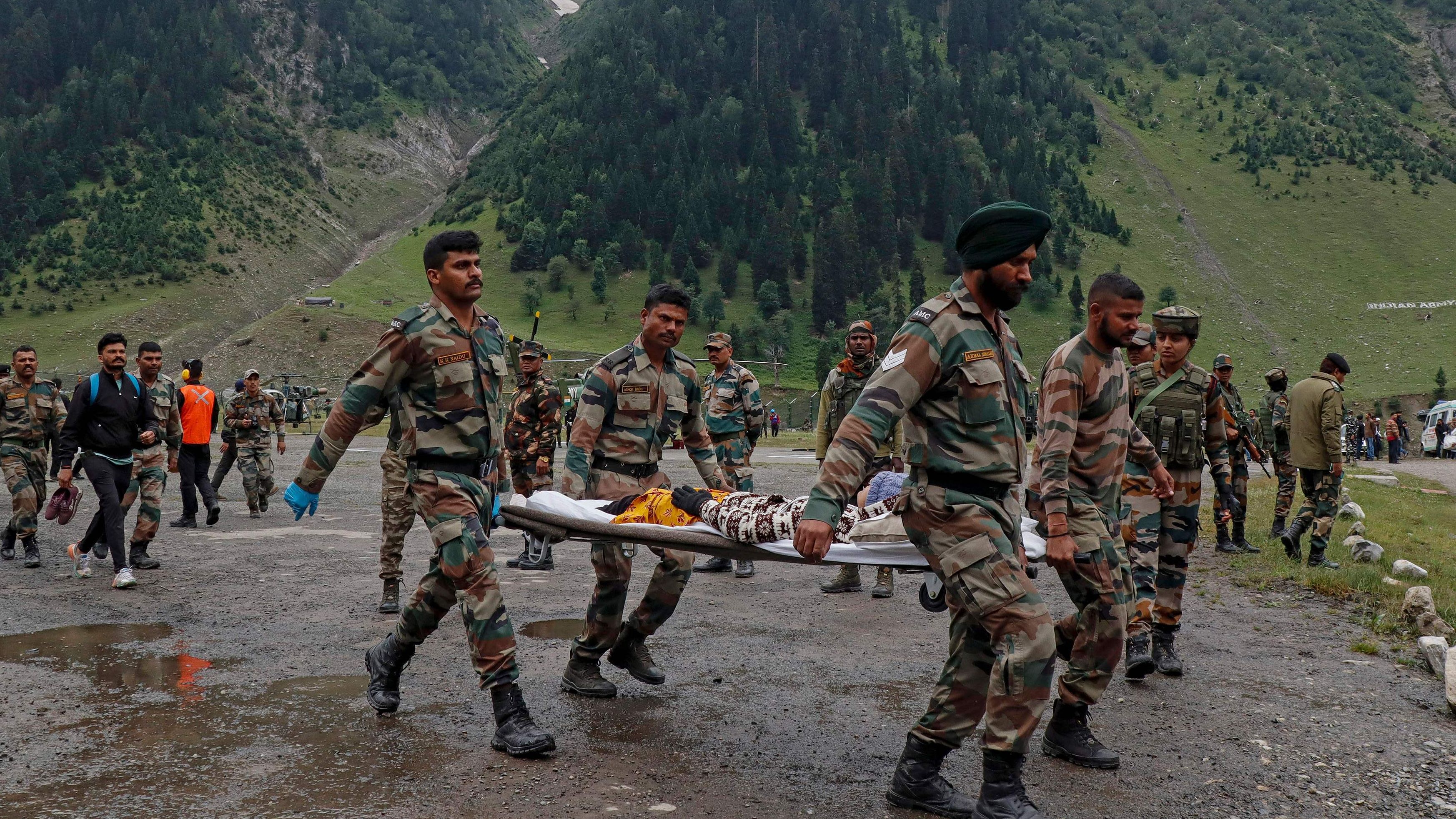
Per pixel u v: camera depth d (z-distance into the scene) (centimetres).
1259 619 722
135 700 488
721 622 689
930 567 366
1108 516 442
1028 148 18862
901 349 352
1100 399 437
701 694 514
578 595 774
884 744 443
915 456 356
